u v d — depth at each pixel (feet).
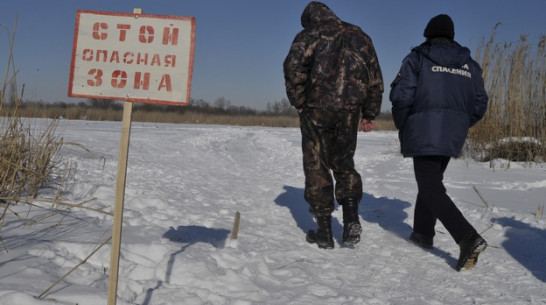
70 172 18.60
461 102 12.42
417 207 13.39
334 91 12.89
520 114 33.42
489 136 33.86
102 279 8.98
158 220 14.10
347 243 13.12
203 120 111.04
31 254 9.48
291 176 28.02
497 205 18.78
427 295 10.02
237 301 8.85
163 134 48.39
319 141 13.19
